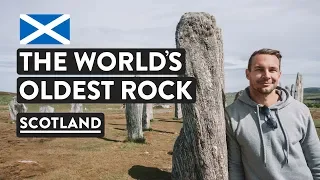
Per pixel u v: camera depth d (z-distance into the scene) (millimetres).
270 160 3355
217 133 4293
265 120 3398
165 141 12617
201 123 4305
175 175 5145
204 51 4293
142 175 7891
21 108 20594
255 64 3445
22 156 9922
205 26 4289
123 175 7871
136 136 12266
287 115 3395
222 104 4375
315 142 3432
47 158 9594
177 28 4414
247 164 3510
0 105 42938
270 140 3371
